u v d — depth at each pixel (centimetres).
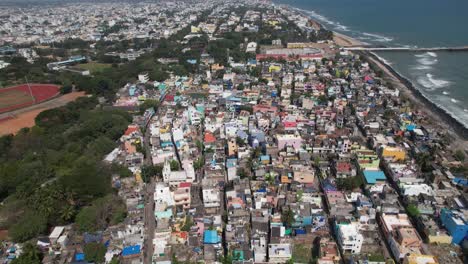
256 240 13338
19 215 15912
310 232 14475
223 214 15950
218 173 18488
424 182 17362
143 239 14512
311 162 19912
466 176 17875
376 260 12269
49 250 14312
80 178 17625
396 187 17525
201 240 13825
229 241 13562
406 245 13062
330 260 12669
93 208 15688
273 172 18150
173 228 14362
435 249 13800
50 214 15788
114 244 13900
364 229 14125
